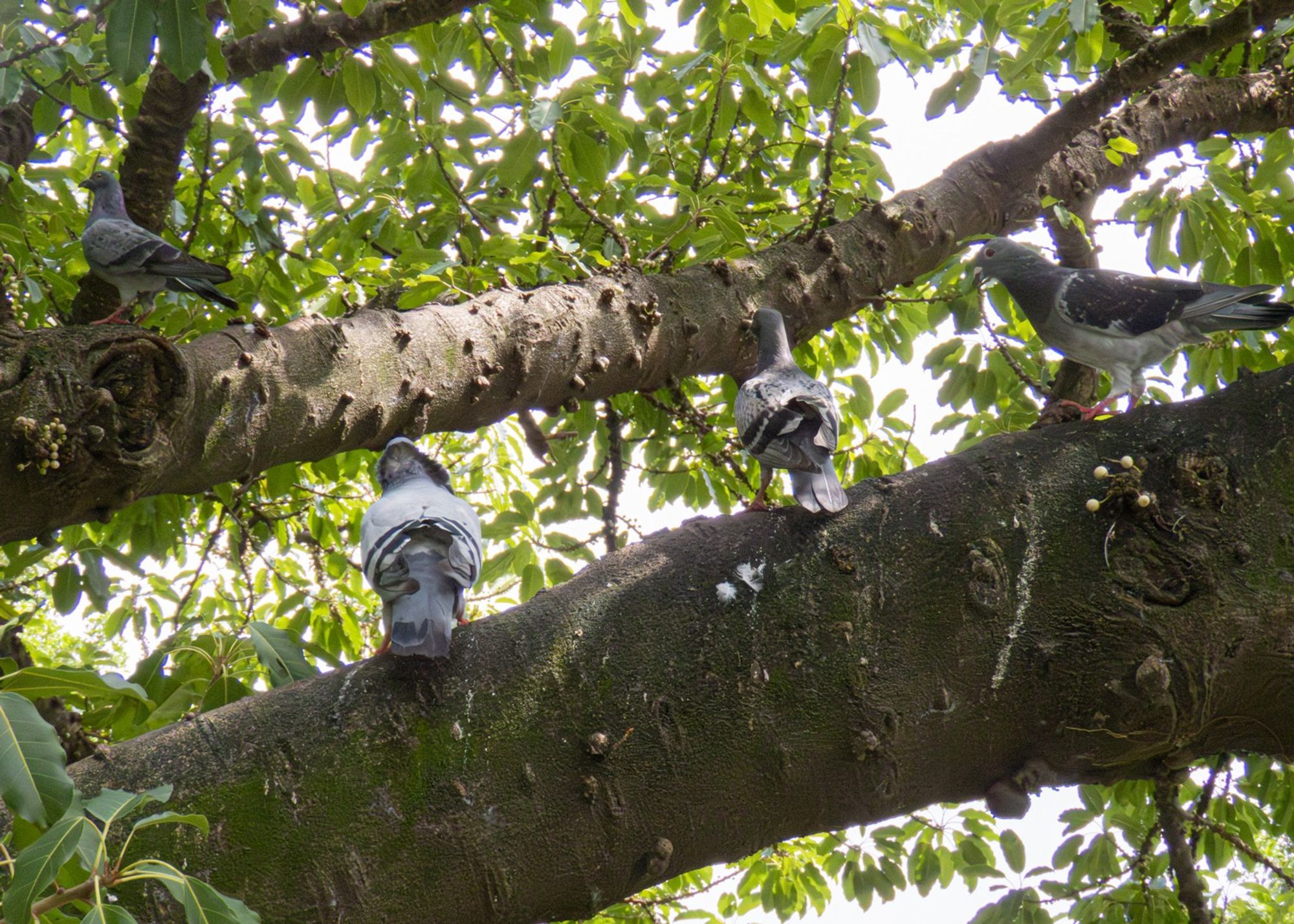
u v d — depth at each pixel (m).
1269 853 11.85
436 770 3.50
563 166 7.27
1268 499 4.08
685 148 8.04
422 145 7.34
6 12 5.46
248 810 3.35
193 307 7.49
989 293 8.17
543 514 7.86
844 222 7.15
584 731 3.62
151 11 4.33
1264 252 7.55
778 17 6.19
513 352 5.33
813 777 3.77
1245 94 8.15
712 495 8.65
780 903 8.78
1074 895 6.96
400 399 4.90
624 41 7.63
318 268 7.01
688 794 3.66
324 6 6.96
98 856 2.74
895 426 8.16
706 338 6.18
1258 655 3.92
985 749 3.95
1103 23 6.88
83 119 8.31
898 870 7.97
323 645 8.12
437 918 3.41
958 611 3.93
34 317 7.23
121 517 7.25
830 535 4.05
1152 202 7.78
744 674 3.77
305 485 8.90
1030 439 4.41
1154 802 6.77
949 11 8.46
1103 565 4.00
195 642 5.12
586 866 3.58
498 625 3.83
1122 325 6.49
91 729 5.48
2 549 7.18
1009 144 7.33
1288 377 4.35
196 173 8.09
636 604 3.87
